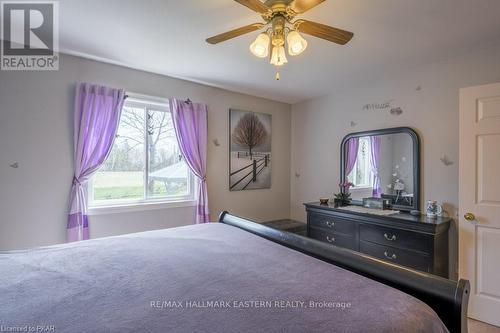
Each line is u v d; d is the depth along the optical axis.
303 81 3.07
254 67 2.67
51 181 2.33
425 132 2.60
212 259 1.36
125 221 2.70
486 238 2.07
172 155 3.06
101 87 2.51
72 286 1.07
